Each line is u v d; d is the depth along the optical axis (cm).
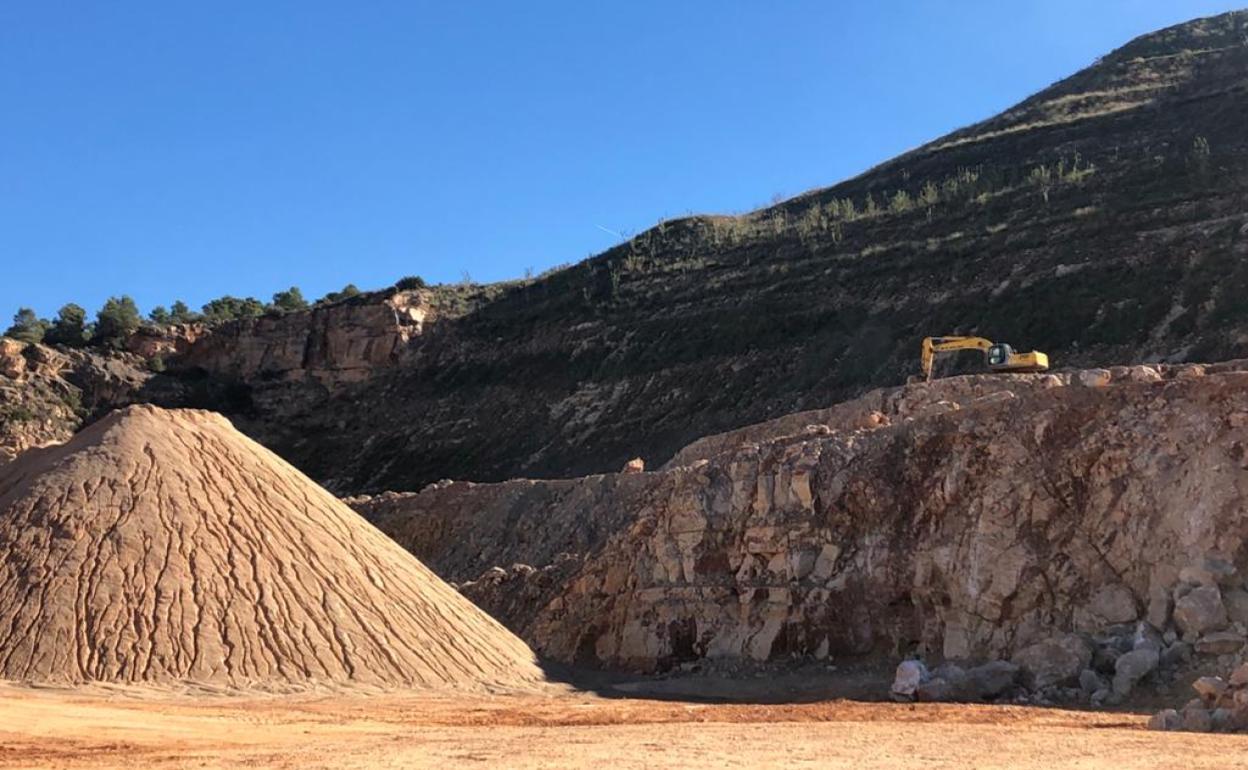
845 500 3578
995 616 3047
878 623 3350
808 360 8819
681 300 10994
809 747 1817
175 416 3803
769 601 3594
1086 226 8538
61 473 3416
